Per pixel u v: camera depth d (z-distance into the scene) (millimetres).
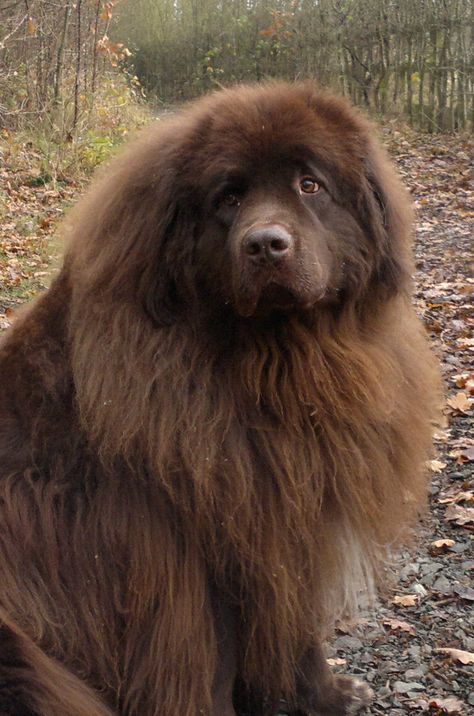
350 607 3295
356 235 3088
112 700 3051
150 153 3029
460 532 4605
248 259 2781
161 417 2844
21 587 2928
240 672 3180
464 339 7156
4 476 3014
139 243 2910
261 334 2939
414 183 14156
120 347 2887
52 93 15070
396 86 19938
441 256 9812
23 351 3148
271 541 2906
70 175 13102
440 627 3912
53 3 15281
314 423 2979
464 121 18578
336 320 3066
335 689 3479
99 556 2943
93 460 2953
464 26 18500
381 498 3102
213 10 25547
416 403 3242
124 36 27109
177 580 2908
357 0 20625
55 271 3447
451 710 3363
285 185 2957
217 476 2855
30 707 2744
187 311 2941
